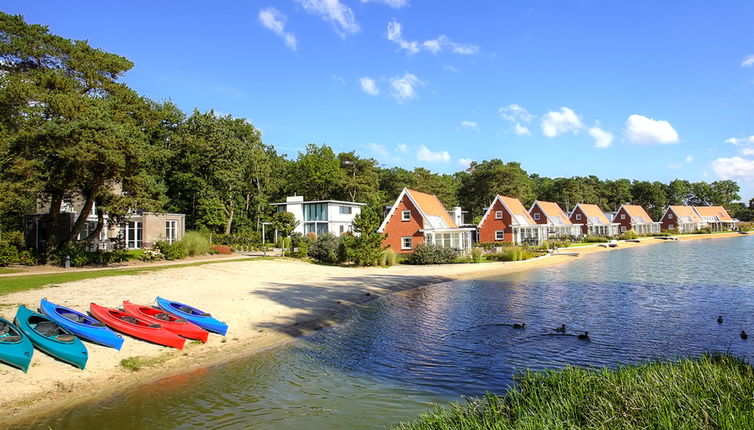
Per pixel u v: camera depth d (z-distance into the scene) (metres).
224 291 22.50
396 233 45.91
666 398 7.11
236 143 54.78
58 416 9.05
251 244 49.69
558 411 7.22
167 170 55.31
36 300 16.69
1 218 37.00
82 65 34.28
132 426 8.71
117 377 11.22
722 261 43.41
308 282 27.67
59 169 26.47
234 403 9.90
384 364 12.70
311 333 16.19
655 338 15.05
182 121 57.03
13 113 27.39
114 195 30.75
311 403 9.91
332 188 80.00
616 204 132.38
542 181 151.25
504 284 29.36
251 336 15.39
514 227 62.47
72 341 11.73
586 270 37.56
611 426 6.38
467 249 48.28
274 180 72.62
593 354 13.28
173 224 45.66
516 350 13.90
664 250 60.94
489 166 102.75
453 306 21.52
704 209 117.69
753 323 17.11
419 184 89.31
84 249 31.09
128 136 27.42
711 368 8.54
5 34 33.50
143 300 18.61
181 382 11.16
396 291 26.31
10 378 10.21
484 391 10.50
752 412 6.34
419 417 9.02
